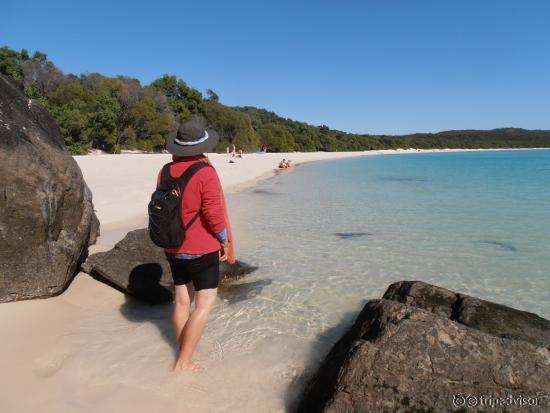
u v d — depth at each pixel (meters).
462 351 2.90
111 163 25.05
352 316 4.95
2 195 4.22
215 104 73.81
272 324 4.65
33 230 4.43
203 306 3.40
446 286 6.05
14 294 4.33
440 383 2.78
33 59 52.88
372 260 7.26
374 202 14.78
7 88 5.03
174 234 3.15
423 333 3.01
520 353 2.88
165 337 4.11
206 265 3.31
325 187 20.80
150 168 23.17
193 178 3.15
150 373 3.42
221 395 3.24
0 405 2.87
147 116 50.22
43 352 3.64
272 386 3.43
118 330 4.23
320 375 3.29
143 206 11.69
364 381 2.86
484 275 6.53
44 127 5.35
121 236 8.12
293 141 90.00
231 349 4.01
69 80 51.31
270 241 8.57
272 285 5.95
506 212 12.38
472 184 21.92
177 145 3.22
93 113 42.69
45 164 4.66
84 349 3.75
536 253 7.73
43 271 4.50
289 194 17.42
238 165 36.69
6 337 3.74
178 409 3.01
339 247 8.13
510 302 5.51
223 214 3.29
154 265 5.36
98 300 4.97
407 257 7.46
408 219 11.23
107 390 3.16
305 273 6.51
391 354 2.92
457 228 10.01
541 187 19.77
